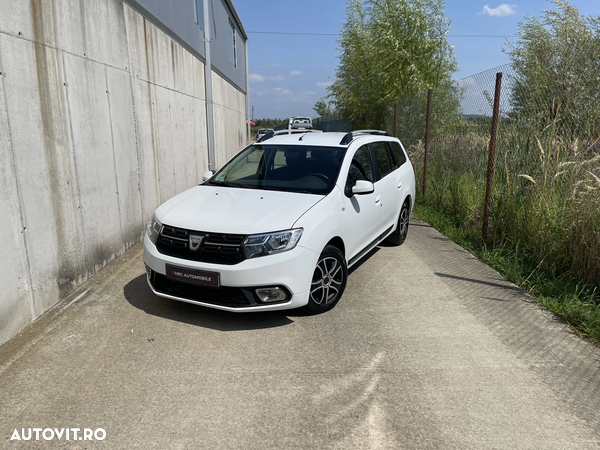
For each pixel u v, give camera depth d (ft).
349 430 8.06
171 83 26.68
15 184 11.48
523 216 18.48
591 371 10.16
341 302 14.17
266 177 15.31
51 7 13.33
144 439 7.80
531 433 8.01
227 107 57.77
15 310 11.59
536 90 19.10
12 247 11.39
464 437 7.89
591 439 7.88
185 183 29.91
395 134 42.06
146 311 13.24
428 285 15.74
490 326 12.46
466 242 21.22
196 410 8.63
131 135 20.01
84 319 12.64
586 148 17.22
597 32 19.81
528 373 10.05
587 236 14.62
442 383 9.61
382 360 10.57
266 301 11.73
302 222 12.21
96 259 16.47
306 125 119.96
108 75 17.51
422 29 56.85
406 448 7.60
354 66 73.15
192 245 11.85
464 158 27.32
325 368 10.19
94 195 16.20
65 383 9.53
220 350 11.01
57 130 13.57
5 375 9.80
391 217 19.13
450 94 30.55
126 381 9.61
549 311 13.51
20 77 11.73
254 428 8.10
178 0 28.37
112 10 17.95
